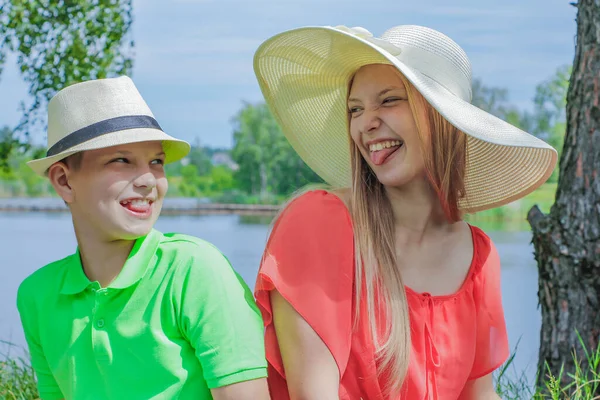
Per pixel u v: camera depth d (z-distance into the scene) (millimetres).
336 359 2088
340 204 2223
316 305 2098
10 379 3840
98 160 1995
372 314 2145
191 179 58156
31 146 4926
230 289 2064
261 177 50906
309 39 2189
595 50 3551
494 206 2484
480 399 2443
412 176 2162
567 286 3564
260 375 2029
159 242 2096
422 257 2275
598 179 3520
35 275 2195
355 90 2199
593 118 3537
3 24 4734
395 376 2133
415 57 2172
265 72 2379
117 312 2039
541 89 37156
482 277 2344
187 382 2033
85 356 2059
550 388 3133
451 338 2238
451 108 2088
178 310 2035
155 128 2080
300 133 2529
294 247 2154
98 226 2031
